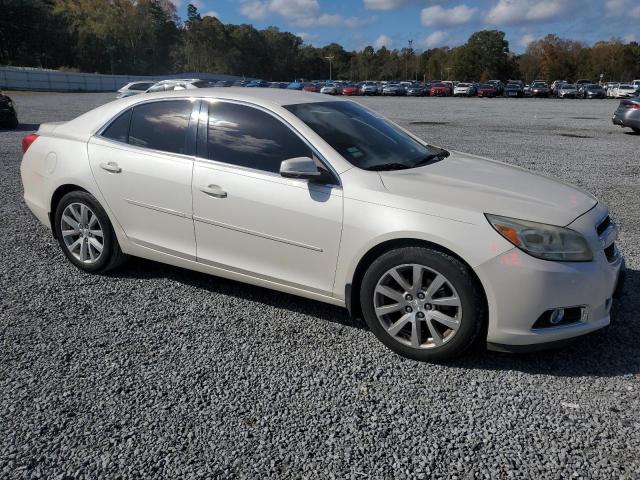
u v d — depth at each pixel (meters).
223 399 2.96
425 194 3.32
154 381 3.12
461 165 4.03
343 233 3.43
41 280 4.57
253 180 3.75
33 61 97.62
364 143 3.88
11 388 3.04
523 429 2.71
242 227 3.81
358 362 3.36
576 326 3.17
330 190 3.49
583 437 2.65
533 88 59.75
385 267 3.34
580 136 16.12
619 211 6.88
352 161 3.61
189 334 3.69
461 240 3.10
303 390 3.05
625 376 3.18
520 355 3.43
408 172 3.66
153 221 4.23
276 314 4.00
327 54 154.00
